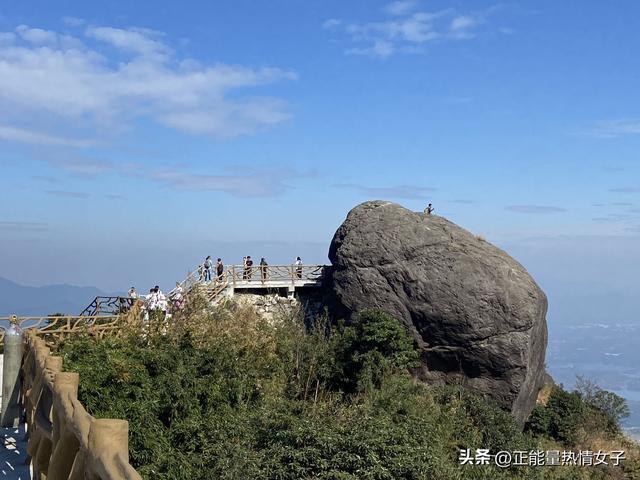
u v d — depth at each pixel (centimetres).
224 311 2558
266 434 1493
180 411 1445
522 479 2070
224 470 1307
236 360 1895
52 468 641
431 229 2748
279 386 2033
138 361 1456
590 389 3325
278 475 1373
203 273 2984
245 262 3128
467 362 2552
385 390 2177
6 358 1246
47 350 1023
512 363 2505
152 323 2025
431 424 1870
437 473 1526
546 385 3238
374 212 2905
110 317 2338
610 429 3103
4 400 1234
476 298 2525
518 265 2736
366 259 2723
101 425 502
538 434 2833
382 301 2661
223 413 1562
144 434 1208
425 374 2589
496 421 2297
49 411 815
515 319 2511
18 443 1102
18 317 2066
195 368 1644
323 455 1434
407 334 2602
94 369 1283
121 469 454
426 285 2589
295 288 3112
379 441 1482
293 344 2388
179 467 1212
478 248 2700
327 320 2791
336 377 2356
